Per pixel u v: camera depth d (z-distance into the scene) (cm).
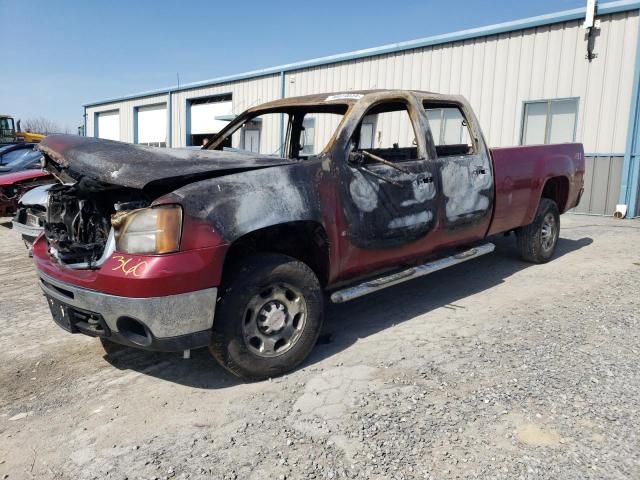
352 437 271
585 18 1157
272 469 247
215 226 303
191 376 353
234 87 2252
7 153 1226
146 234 295
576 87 1205
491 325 427
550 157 601
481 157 497
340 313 474
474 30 1362
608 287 527
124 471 251
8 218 1127
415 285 557
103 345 415
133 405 316
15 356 397
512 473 238
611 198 1162
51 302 350
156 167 309
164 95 2825
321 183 357
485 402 300
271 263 330
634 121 1108
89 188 340
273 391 325
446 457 251
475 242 536
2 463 262
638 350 367
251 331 329
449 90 1444
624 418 279
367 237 386
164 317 294
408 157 535
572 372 334
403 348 385
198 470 249
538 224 611
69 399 327
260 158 355
